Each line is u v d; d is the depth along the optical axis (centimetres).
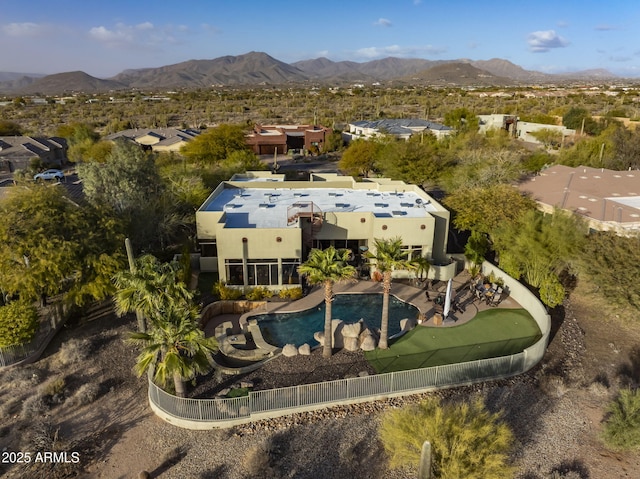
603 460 1628
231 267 2844
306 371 2083
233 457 1634
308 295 2831
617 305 2269
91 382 2039
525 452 1659
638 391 1720
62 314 2489
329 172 6781
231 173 4997
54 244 2339
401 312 2680
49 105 18088
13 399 1916
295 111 16038
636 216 3064
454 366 1986
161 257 3250
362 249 3138
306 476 1554
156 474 1561
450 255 3247
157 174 3766
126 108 16788
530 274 2944
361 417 1834
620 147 5588
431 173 4944
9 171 6619
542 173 4503
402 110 15100
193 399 1755
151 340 1759
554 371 2141
